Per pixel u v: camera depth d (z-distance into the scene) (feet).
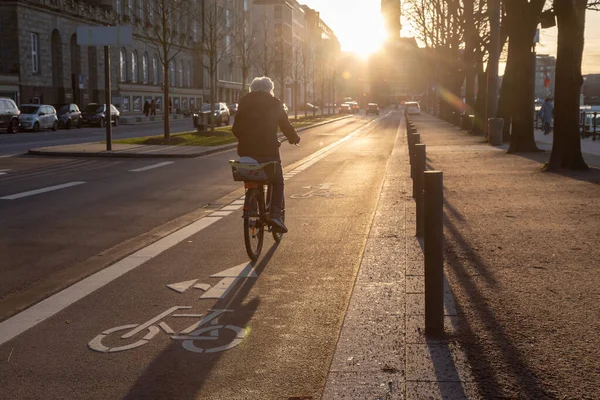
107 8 214.28
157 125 176.35
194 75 295.48
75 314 17.53
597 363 12.97
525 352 13.55
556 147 48.37
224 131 116.47
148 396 12.41
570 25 46.57
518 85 65.67
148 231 30.35
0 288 20.57
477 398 11.40
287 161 69.51
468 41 115.44
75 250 26.22
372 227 27.07
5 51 166.61
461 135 110.93
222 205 38.17
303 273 21.68
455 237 25.32
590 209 31.27
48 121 140.97
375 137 120.16
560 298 17.30
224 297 18.97
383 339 14.28
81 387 12.85
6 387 12.89
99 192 44.27
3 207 37.68
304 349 14.73
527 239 24.75
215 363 13.97
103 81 211.41
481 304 16.88
